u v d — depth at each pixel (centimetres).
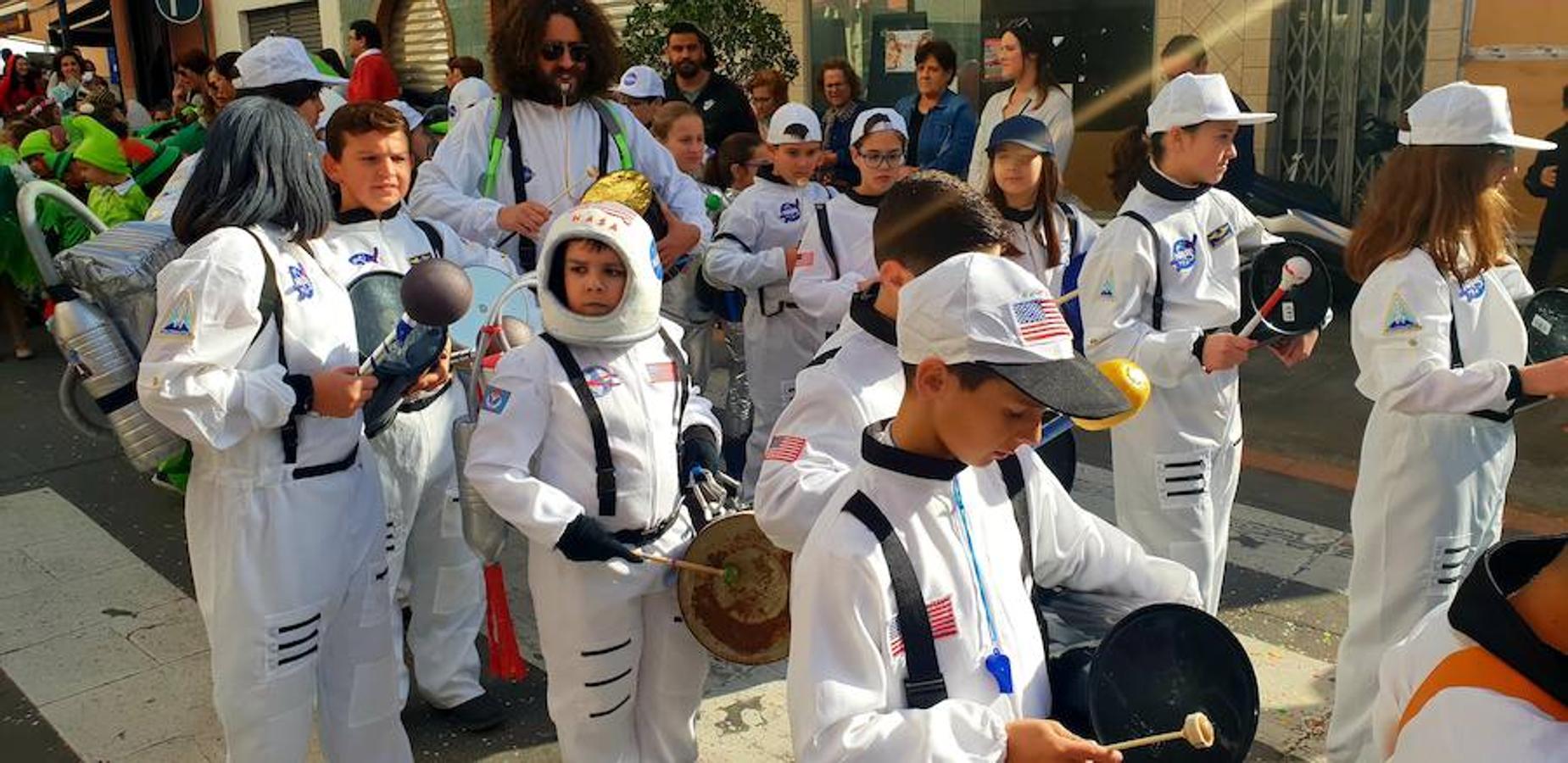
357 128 311
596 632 291
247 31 1906
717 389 696
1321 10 911
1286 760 353
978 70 1040
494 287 364
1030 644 193
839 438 239
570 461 284
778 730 379
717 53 968
